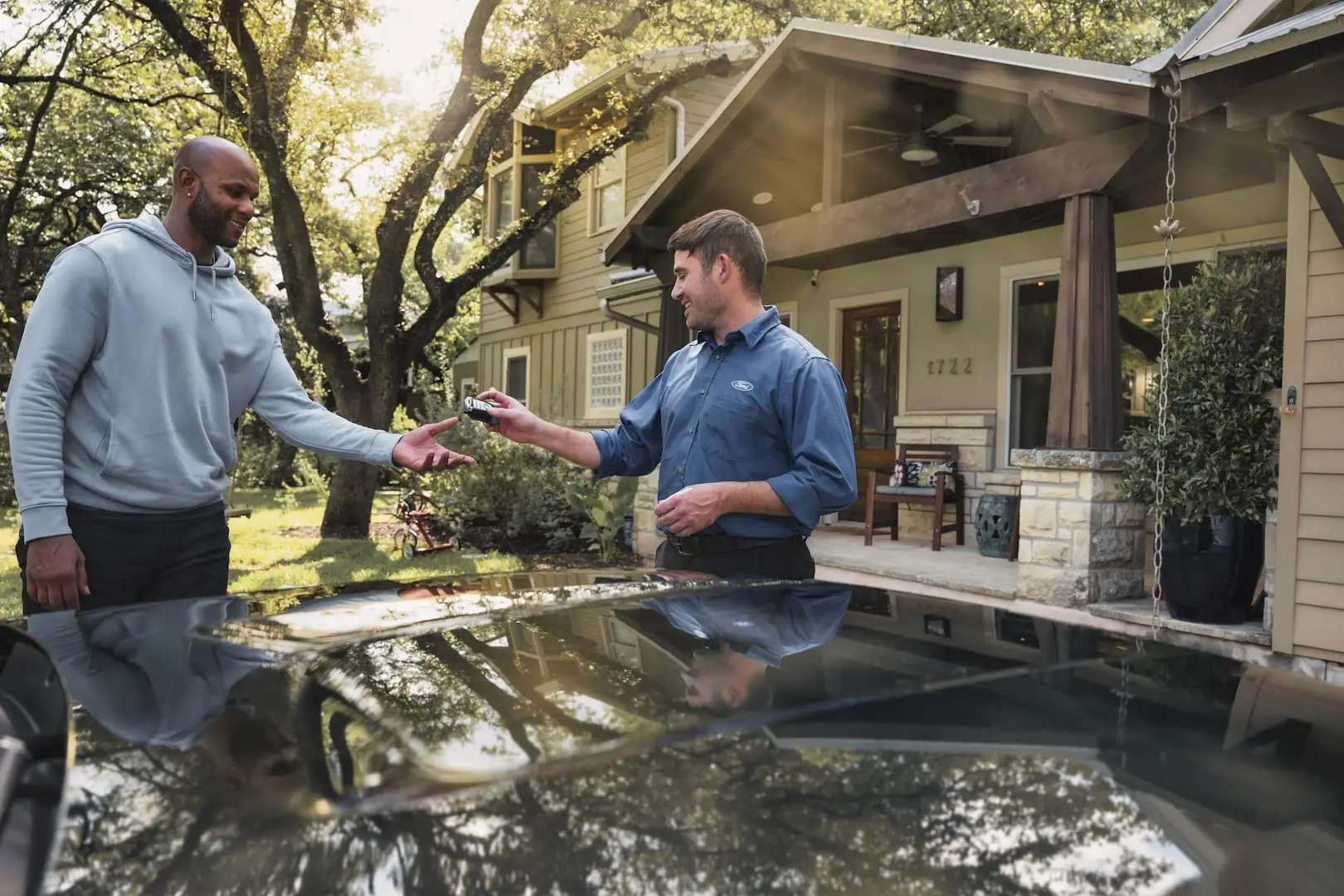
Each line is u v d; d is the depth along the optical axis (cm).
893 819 45
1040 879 41
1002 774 50
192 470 188
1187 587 371
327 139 827
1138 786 49
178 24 713
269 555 694
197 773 47
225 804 44
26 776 47
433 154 799
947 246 676
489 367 1390
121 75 934
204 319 191
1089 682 66
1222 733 57
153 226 185
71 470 178
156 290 182
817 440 185
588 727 54
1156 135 391
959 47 446
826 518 782
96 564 179
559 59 766
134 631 80
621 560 697
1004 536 563
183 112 1080
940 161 695
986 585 461
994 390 653
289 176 796
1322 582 333
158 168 1281
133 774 47
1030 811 46
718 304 201
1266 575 358
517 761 49
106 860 39
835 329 783
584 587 110
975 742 54
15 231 1325
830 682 64
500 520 847
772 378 192
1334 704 64
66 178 1253
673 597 99
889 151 696
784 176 738
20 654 71
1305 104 303
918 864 42
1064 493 420
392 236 831
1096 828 45
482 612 90
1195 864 43
